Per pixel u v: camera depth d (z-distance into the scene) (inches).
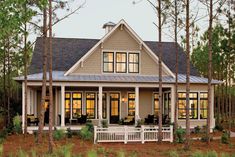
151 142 909.8
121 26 1170.6
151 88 1279.5
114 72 1169.4
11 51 1243.2
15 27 529.3
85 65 1149.7
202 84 1192.2
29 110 1136.8
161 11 911.0
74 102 1213.7
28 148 725.3
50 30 717.9
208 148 789.9
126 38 1184.2
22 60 1250.0
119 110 1246.9
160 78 878.4
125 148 780.6
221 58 1326.3
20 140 860.0
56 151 674.8
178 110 1185.4
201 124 1188.5
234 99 1700.3
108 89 1239.5
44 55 765.3
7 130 1002.1
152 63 1199.6
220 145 835.4
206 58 1630.2
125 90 1253.7
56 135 900.0
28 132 1023.0
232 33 1094.4
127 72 1176.8
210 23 840.3
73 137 946.7
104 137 897.5
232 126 1398.9
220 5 871.1
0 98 1470.2
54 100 1224.8
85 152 687.7
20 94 1601.9
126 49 1181.1
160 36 867.4
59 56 1288.1
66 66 1254.3
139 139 910.4
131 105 1258.0
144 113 1269.7
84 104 1218.6
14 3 500.7
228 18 1069.8
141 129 910.4
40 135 798.5
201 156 663.1
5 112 1342.3
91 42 1381.6
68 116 1204.5
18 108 1444.4
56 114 1187.9
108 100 1238.3
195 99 1192.8
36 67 1237.1
